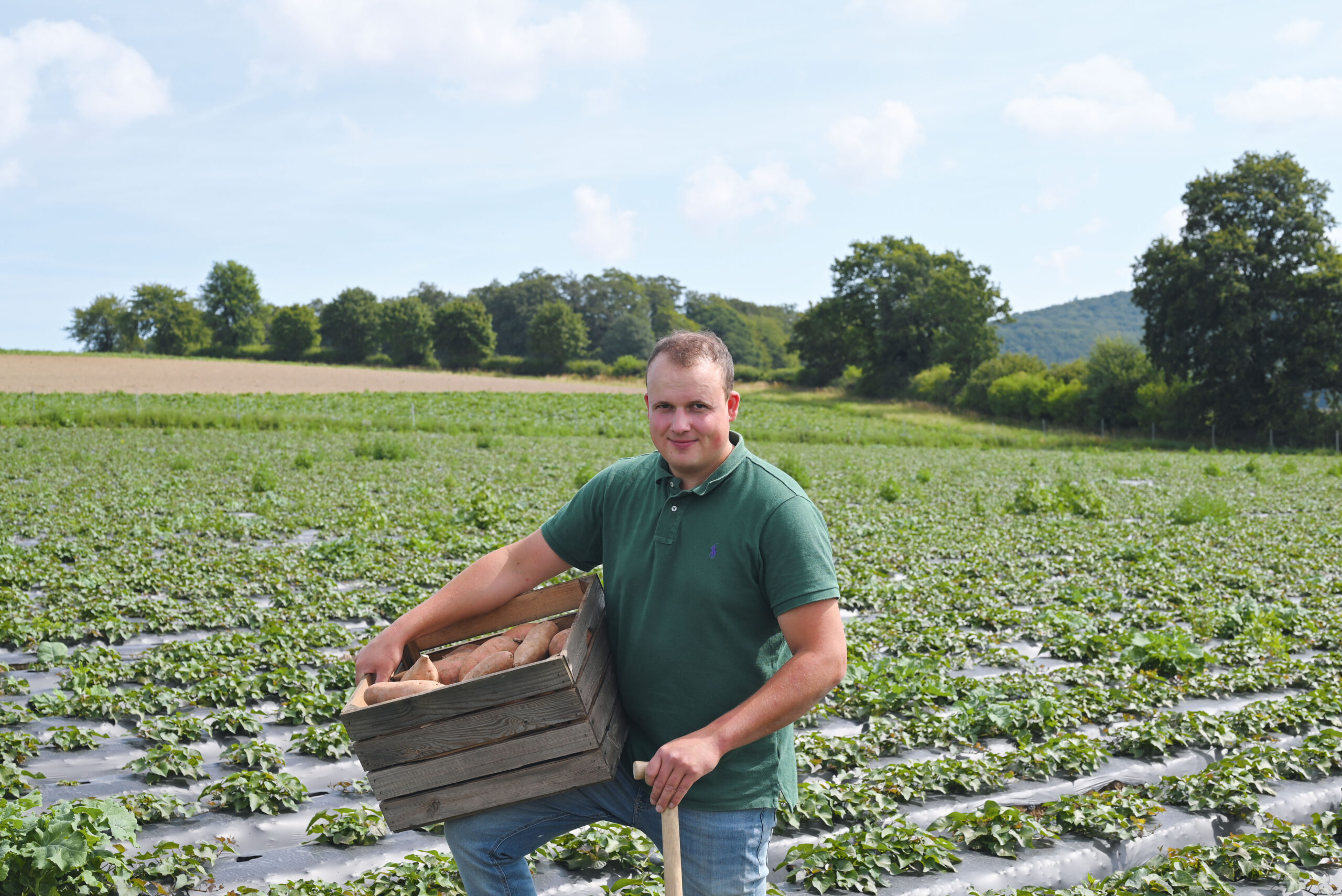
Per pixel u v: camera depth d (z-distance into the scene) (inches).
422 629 126.3
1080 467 1337.4
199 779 221.3
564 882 175.3
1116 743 250.5
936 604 419.5
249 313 5753.0
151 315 5428.2
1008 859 186.4
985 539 621.6
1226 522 720.3
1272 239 2278.5
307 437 1502.2
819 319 3730.3
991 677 305.9
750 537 110.7
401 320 5054.1
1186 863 177.2
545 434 1801.2
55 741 238.5
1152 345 2369.6
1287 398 2247.8
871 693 276.5
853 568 506.0
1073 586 459.8
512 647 121.7
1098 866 189.3
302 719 260.5
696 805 110.7
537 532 131.7
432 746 108.7
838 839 184.7
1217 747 248.8
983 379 3061.0
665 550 114.5
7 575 426.0
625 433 1827.0
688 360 110.8
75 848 155.9
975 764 222.7
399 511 708.7
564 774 108.1
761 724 104.4
